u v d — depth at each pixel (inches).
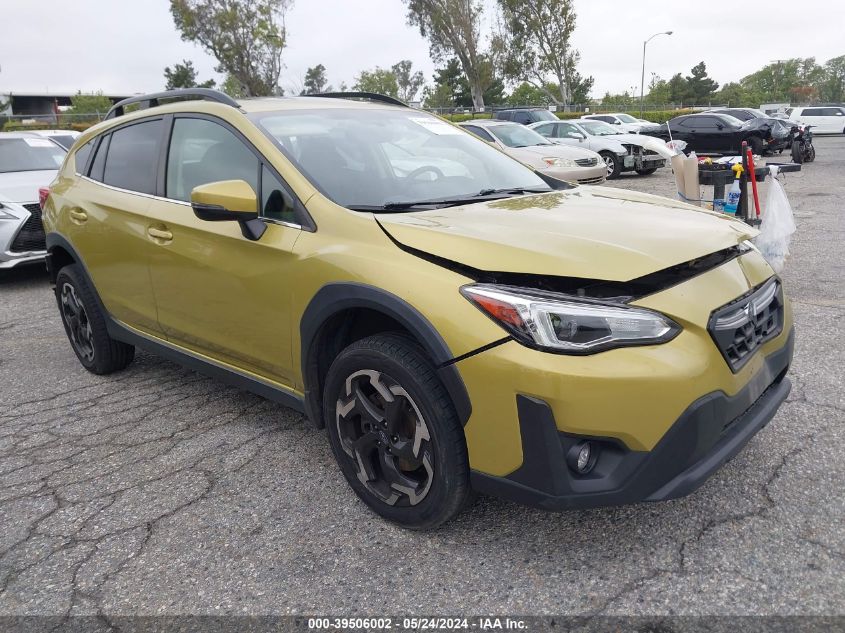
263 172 119.1
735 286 97.1
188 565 98.7
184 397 162.4
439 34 2260.1
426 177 128.0
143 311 149.1
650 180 645.3
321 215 109.0
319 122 132.6
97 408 158.6
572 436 83.2
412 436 99.1
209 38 1911.9
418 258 95.6
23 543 106.5
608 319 83.8
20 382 179.6
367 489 106.1
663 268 88.4
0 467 132.0
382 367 97.0
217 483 121.4
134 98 162.2
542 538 100.0
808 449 119.3
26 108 2760.8
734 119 810.8
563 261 87.9
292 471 124.4
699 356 86.4
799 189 496.1
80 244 162.4
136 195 147.3
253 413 151.0
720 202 231.8
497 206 114.2
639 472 84.0
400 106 157.8
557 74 2348.7
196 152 134.4
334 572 95.4
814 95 4928.6
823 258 267.7
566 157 540.7
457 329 87.7
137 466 129.3
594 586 89.4
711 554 93.7
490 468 88.7
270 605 89.7
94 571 98.6
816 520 99.4
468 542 100.2
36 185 304.0
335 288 100.8
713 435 87.4
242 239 117.9
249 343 122.4
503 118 805.2
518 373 83.4
